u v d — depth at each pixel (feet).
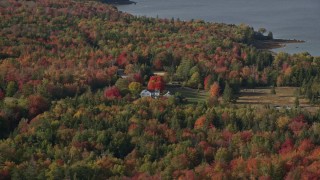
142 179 633.20
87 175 648.79
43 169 653.71
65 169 647.15
